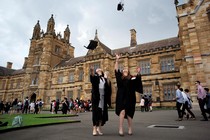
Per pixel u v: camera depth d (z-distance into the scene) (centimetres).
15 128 696
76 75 3959
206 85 1683
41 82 4378
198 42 1839
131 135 539
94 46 2056
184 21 2022
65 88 4103
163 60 3072
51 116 1432
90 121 1084
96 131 559
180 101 1031
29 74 4759
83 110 2645
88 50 3725
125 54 3412
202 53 1797
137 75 584
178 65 2878
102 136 528
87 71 3550
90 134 570
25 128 738
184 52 1961
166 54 3041
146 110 2189
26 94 4559
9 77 5756
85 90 3441
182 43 2073
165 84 2908
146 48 3522
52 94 4262
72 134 573
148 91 3039
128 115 559
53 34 4966
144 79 3102
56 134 579
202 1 1947
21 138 524
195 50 1828
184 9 2048
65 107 2067
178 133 564
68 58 5269
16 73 5709
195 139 466
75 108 2202
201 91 998
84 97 3400
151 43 3681
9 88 5622
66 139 487
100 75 621
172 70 2892
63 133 598
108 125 833
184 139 467
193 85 1775
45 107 4191
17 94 5328
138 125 806
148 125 800
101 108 574
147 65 3212
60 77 4350
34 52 4975
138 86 577
